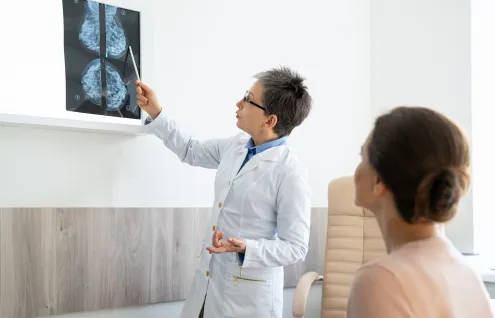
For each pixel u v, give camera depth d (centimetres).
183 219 258
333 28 326
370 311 85
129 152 248
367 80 343
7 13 209
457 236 311
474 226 308
